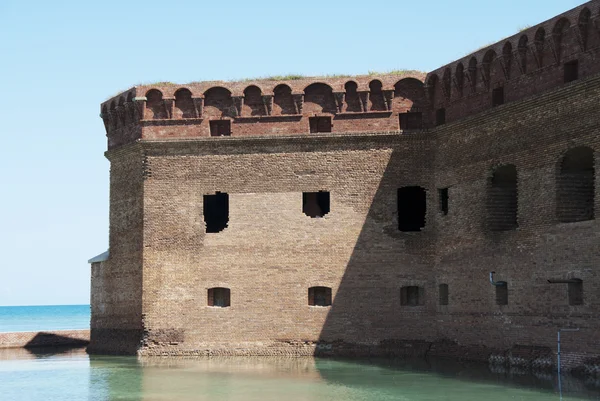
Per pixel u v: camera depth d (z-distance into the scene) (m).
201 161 48.56
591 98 35.94
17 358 49.72
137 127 49.66
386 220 47.25
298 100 48.44
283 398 32.47
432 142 47.09
